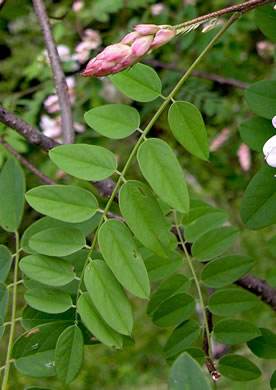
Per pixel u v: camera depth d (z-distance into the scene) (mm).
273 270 510
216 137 951
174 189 427
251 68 1032
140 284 424
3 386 438
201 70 978
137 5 988
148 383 1142
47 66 970
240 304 484
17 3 764
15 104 944
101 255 450
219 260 490
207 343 476
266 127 469
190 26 409
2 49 1123
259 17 484
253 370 470
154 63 881
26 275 450
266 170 457
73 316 450
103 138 902
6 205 480
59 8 1077
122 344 429
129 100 907
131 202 431
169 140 982
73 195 446
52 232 453
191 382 354
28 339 442
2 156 749
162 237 430
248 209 457
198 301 490
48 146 546
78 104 938
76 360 438
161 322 482
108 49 396
